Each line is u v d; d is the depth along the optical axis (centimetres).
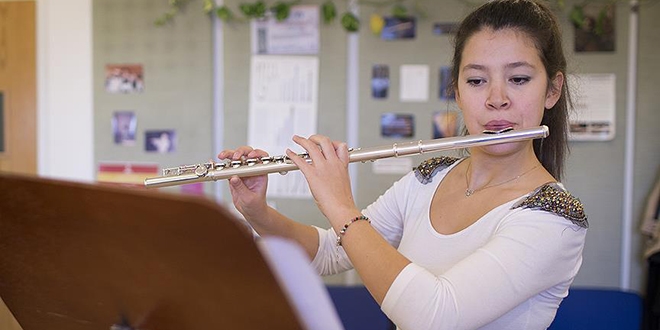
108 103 301
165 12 294
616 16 278
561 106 118
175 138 299
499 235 97
